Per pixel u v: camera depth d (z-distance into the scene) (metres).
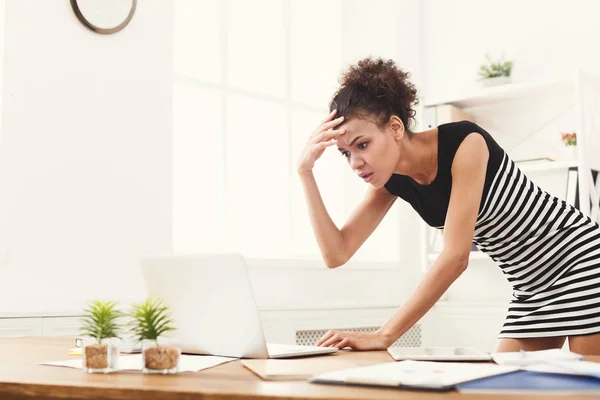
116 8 2.89
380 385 0.90
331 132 1.62
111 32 2.87
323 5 4.23
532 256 1.82
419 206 1.80
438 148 1.65
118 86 2.91
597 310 1.74
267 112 3.79
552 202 1.80
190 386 0.94
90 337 1.14
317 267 3.70
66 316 2.57
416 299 1.53
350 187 4.30
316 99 4.14
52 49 2.71
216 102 3.52
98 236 2.80
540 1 3.78
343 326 3.63
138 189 2.95
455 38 4.09
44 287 2.63
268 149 3.78
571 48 3.66
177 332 1.48
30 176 2.62
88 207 2.78
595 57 3.58
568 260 1.79
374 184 1.63
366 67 1.61
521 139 3.77
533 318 1.84
